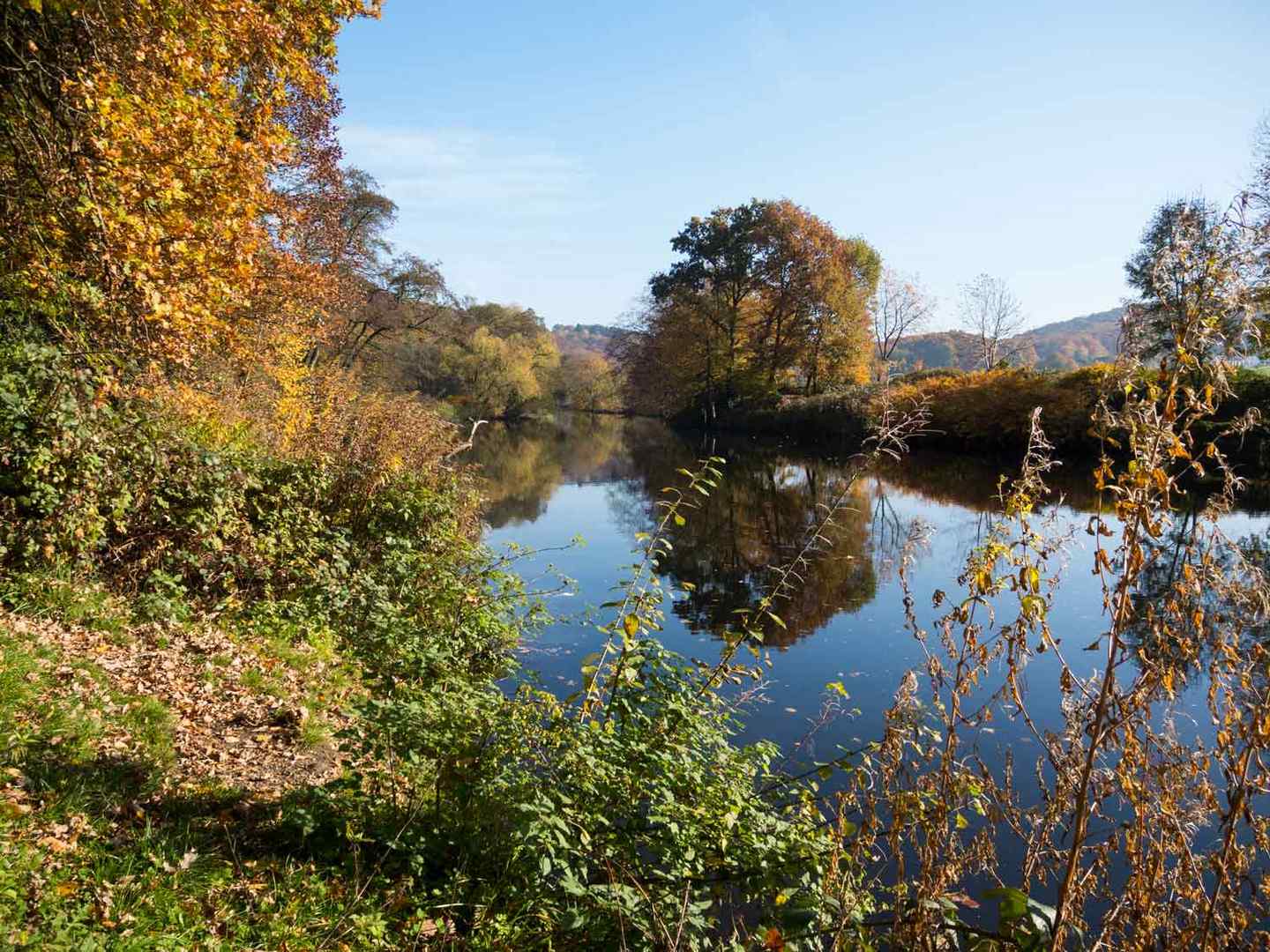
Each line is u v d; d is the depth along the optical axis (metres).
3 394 6.60
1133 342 2.60
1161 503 2.47
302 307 19.06
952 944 2.91
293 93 17.62
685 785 4.13
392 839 4.03
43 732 4.45
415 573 9.30
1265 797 5.39
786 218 50.69
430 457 14.52
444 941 3.56
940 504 22.86
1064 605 11.70
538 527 19.52
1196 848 4.53
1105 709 2.62
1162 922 2.79
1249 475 21.09
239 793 4.71
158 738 5.05
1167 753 2.85
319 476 10.34
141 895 3.34
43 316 8.00
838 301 49.88
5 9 7.88
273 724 6.01
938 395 37.06
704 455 39.91
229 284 9.09
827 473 31.09
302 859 4.04
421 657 6.17
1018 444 33.41
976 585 2.91
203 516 8.06
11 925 2.92
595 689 4.32
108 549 7.47
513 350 70.38
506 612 9.20
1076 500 19.86
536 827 3.50
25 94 7.82
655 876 3.89
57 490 6.80
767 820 3.94
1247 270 2.39
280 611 8.33
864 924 3.03
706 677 5.06
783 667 9.50
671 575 14.62
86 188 7.39
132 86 8.39
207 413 10.45
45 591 6.49
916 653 10.01
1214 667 2.68
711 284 55.66
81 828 3.68
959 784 3.09
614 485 28.33
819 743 7.21
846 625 11.37
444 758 4.19
